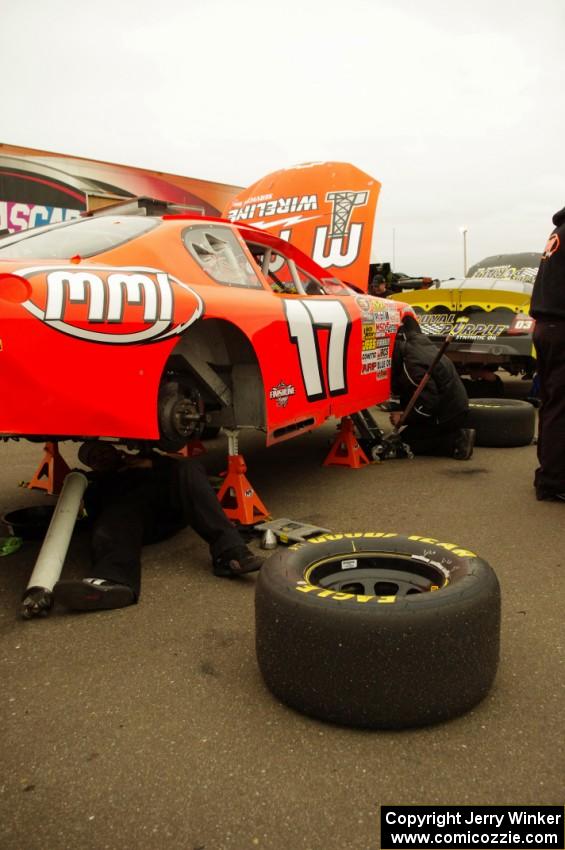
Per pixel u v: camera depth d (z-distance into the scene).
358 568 2.21
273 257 4.05
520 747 1.68
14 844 1.39
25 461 5.05
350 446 4.88
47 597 2.46
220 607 2.53
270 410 3.27
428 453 5.29
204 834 1.41
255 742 1.71
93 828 1.43
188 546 3.21
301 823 1.44
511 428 5.56
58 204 12.62
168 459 3.08
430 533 3.36
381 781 1.56
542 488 3.94
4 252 2.72
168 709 1.86
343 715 1.73
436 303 7.55
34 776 1.59
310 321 3.67
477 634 1.74
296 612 1.77
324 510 3.77
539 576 2.80
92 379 2.41
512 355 7.29
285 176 5.91
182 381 3.15
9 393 2.31
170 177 14.23
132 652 2.19
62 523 2.71
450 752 1.66
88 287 2.41
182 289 2.74
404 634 1.68
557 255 3.63
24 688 1.98
